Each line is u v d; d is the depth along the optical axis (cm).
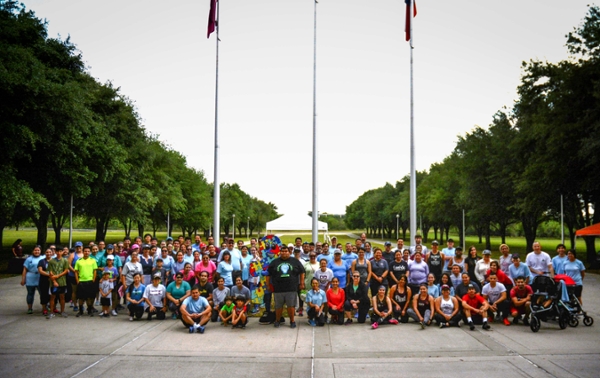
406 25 2097
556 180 2864
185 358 832
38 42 2630
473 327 1075
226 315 1130
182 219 6116
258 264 1259
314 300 1121
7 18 2388
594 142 2319
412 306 1162
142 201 3647
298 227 3027
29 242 5475
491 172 4197
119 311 1324
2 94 1988
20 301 1474
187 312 1069
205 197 6397
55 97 2136
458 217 5775
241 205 9625
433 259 1304
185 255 1450
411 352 873
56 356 841
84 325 1120
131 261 1267
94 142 2720
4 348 895
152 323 1152
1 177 2020
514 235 10650
